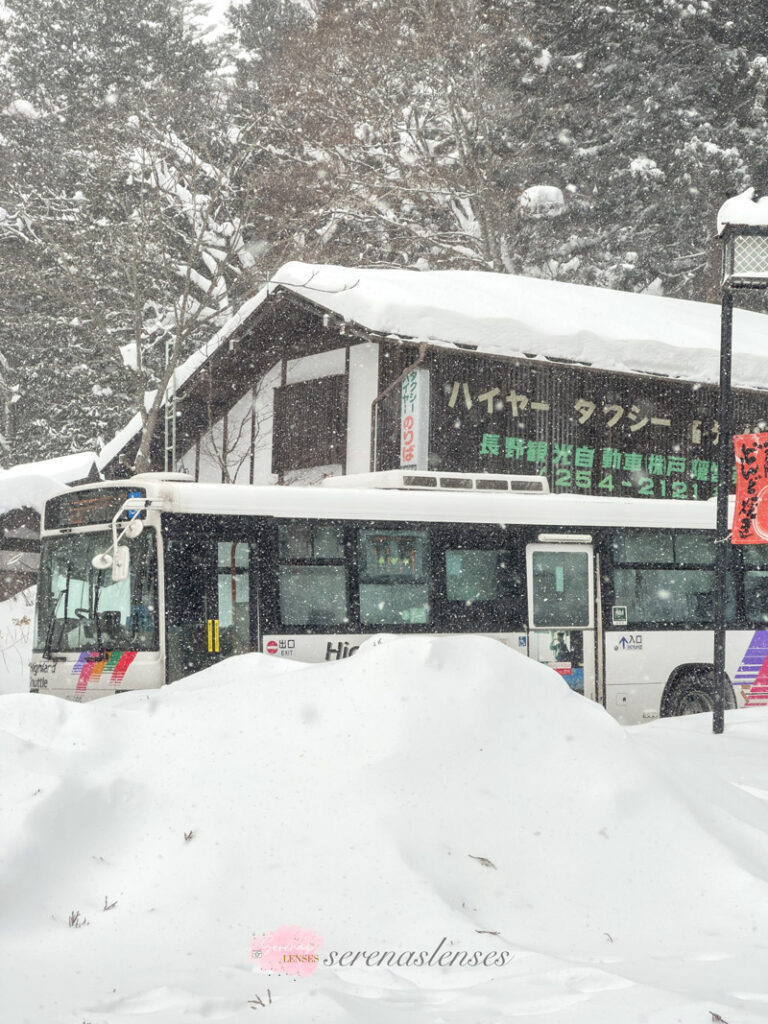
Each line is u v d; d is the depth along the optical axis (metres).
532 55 36.25
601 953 4.43
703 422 23.77
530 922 4.66
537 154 36.66
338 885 4.66
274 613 12.55
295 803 5.12
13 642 21.97
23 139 41.47
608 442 22.67
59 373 41.62
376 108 34.75
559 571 14.00
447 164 36.22
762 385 23.36
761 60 36.28
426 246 37.03
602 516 14.32
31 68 45.59
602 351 21.62
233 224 32.97
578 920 4.72
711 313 28.41
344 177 34.22
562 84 36.22
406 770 5.28
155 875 4.83
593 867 4.98
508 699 5.74
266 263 26.83
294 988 4.00
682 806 5.34
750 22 37.22
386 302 19.81
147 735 5.80
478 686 5.76
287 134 34.59
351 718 5.61
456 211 36.69
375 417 20.61
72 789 5.16
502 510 13.83
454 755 5.42
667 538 14.66
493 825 5.09
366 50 34.28
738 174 35.22
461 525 13.59
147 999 3.88
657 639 14.34
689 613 14.62
